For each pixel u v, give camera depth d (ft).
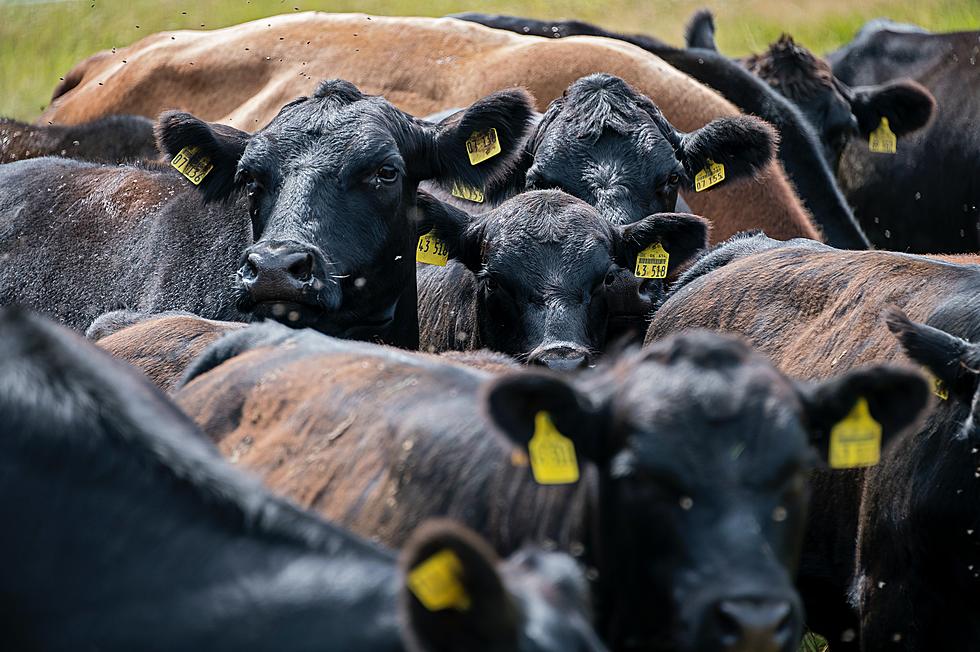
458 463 23.89
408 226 38.34
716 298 37.22
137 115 57.67
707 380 21.09
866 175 69.97
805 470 20.93
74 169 48.60
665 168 42.27
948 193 69.31
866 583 29.63
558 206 37.37
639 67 52.26
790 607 19.51
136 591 17.75
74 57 99.14
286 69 55.11
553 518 22.86
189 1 113.29
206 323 34.12
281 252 34.53
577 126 42.70
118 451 18.75
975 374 26.50
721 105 52.65
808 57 60.34
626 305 40.16
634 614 21.15
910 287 31.94
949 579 27.78
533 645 15.56
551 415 21.24
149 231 44.73
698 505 20.29
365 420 25.45
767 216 50.62
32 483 18.51
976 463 26.76
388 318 38.09
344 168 36.65
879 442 22.24
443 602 14.73
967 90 70.38
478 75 52.47
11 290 46.01
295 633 16.97
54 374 19.49
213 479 18.58
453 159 39.52
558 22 67.62
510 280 36.24
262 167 36.94
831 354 32.32
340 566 17.51
